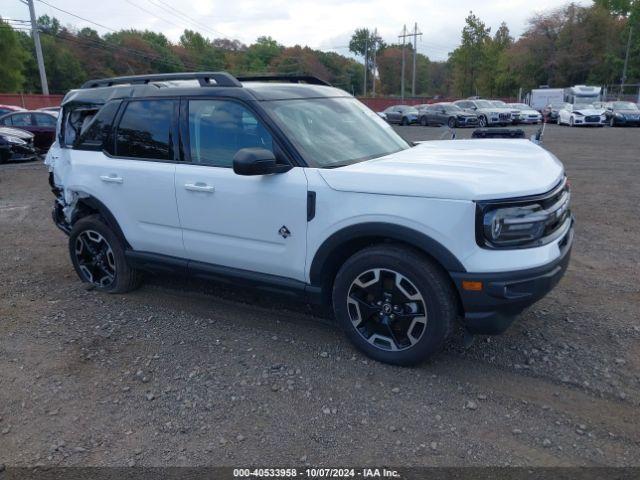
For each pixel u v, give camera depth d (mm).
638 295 4598
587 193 9305
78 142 4738
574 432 2852
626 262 5504
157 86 4312
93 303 4680
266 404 3150
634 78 59531
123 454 2773
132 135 4359
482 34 78750
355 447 2775
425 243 3098
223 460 2707
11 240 6883
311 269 3576
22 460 2748
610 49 60594
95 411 3135
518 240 3049
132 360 3688
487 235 2992
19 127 16625
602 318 4152
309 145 3676
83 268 4988
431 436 2840
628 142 18656
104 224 4684
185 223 4082
